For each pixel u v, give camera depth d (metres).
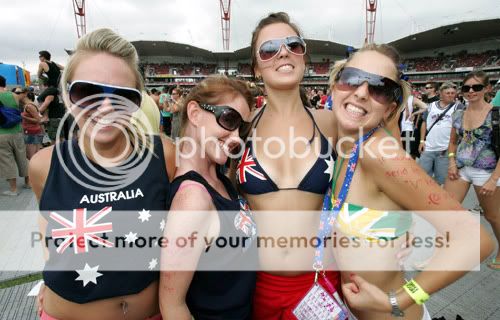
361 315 1.64
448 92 5.09
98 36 1.25
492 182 3.25
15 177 5.84
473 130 3.43
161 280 1.34
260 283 1.80
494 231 3.47
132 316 1.38
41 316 1.44
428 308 2.86
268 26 1.83
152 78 52.53
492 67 42.91
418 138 6.71
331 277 1.78
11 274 3.38
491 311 2.81
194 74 53.03
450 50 48.62
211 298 1.49
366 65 1.46
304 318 1.69
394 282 1.55
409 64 51.22
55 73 7.44
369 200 1.48
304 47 1.79
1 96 5.57
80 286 1.27
